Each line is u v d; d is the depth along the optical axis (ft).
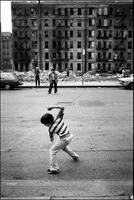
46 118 13.85
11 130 24.38
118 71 219.41
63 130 14.16
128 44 238.48
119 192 11.10
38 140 20.98
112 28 236.43
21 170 14.70
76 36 236.02
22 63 243.19
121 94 56.08
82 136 21.85
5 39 369.71
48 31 236.22
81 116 30.86
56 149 14.30
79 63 238.48
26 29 238.07
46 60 239.50
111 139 20.84
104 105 39.68
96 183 12.28
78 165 15.40
